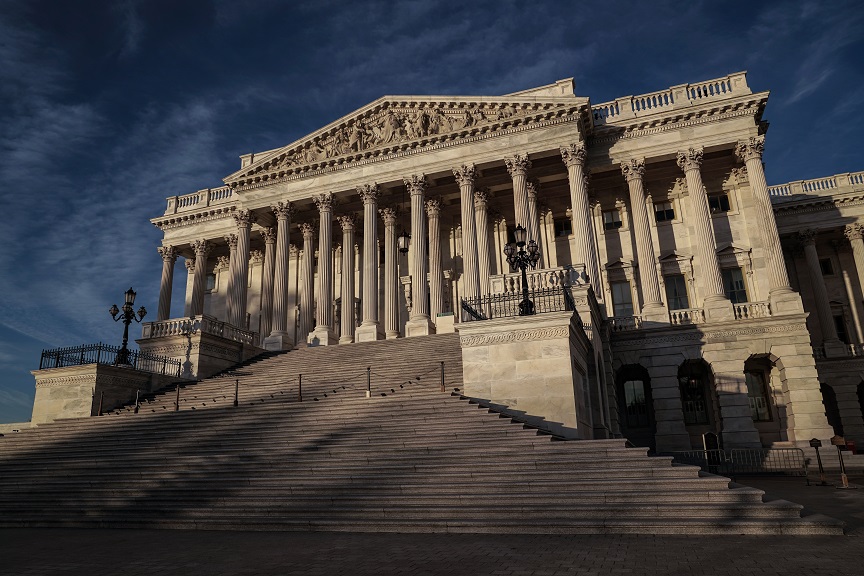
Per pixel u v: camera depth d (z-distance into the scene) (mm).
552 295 21281
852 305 46469
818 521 10734
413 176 39969
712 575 7840
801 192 47938
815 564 8352
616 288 40812
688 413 37094
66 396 27859
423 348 29797
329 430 18656
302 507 13547
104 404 27766
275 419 20641
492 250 43906
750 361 37031
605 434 23797
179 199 52500
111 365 28344
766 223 34938
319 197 42156
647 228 37406
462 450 15570
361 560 9359
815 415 31047
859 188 45469
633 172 38281
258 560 9703
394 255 43688
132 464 18531
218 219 49938
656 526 10992
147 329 36375
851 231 45688
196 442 19641
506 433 16281
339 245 49719
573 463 13969
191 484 16047
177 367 33219
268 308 45156
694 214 36688
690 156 37375
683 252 39531
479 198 41594
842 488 19672
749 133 36562
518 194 37094
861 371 41844
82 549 11555
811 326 46438
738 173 39625
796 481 23297
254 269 52125
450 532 11789
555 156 38531
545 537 10898
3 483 18906
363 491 13977
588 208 35688
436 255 42062
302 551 10328
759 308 34125
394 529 12148
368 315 39312
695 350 34062
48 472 19234
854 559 8625
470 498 12883
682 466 13391
